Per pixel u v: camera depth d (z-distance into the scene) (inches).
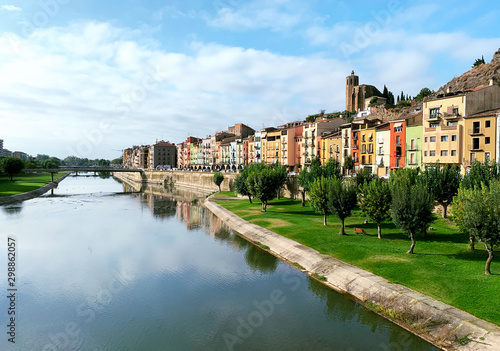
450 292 985.5
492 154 2274.9
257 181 2741.1
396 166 3063.5
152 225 2564.0
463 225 1213.7
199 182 6112.2
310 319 1006.4
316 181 2106.3
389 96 5964.6
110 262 1610.5
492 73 3651.6
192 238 2111.2
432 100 2694.4
